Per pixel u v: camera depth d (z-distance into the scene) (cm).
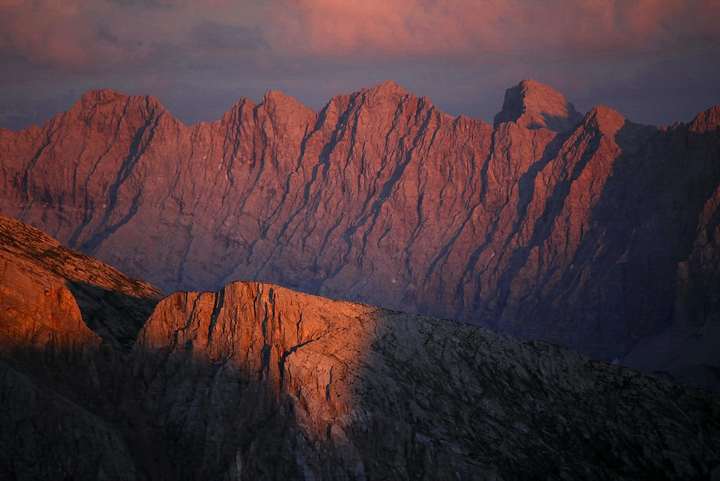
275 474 14550
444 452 15012
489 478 14875
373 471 14725
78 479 14050
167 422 15350
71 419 14325
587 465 15800
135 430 15175
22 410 14125
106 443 14375
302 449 14650
